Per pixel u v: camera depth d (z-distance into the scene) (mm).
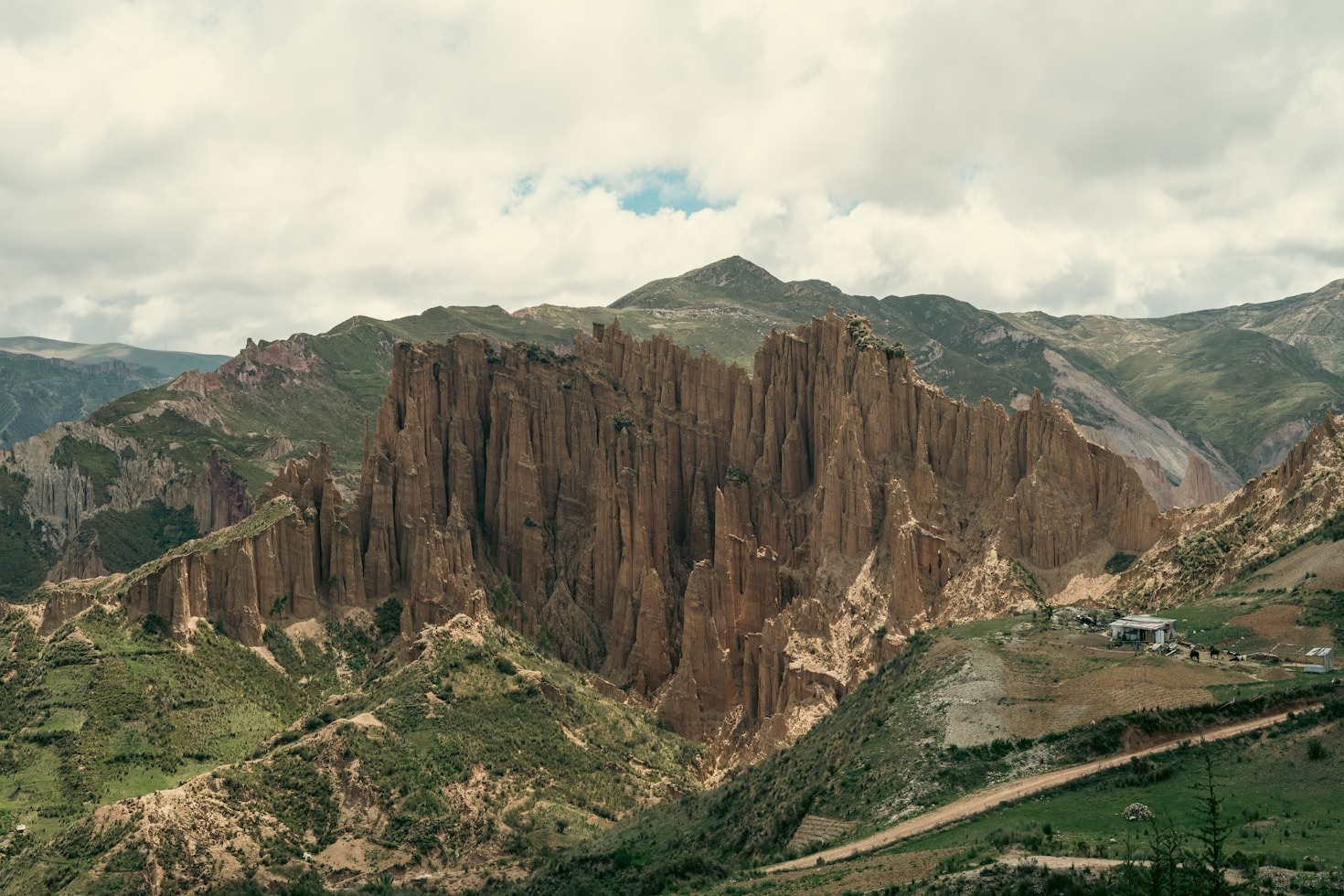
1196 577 183875
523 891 145750
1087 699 130875
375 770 169875
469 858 161750
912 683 150875
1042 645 150375
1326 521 172750
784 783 150000
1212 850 82125
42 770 179250
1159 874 80875
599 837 164250
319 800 165500
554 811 173125
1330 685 120938
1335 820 94375
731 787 165000
